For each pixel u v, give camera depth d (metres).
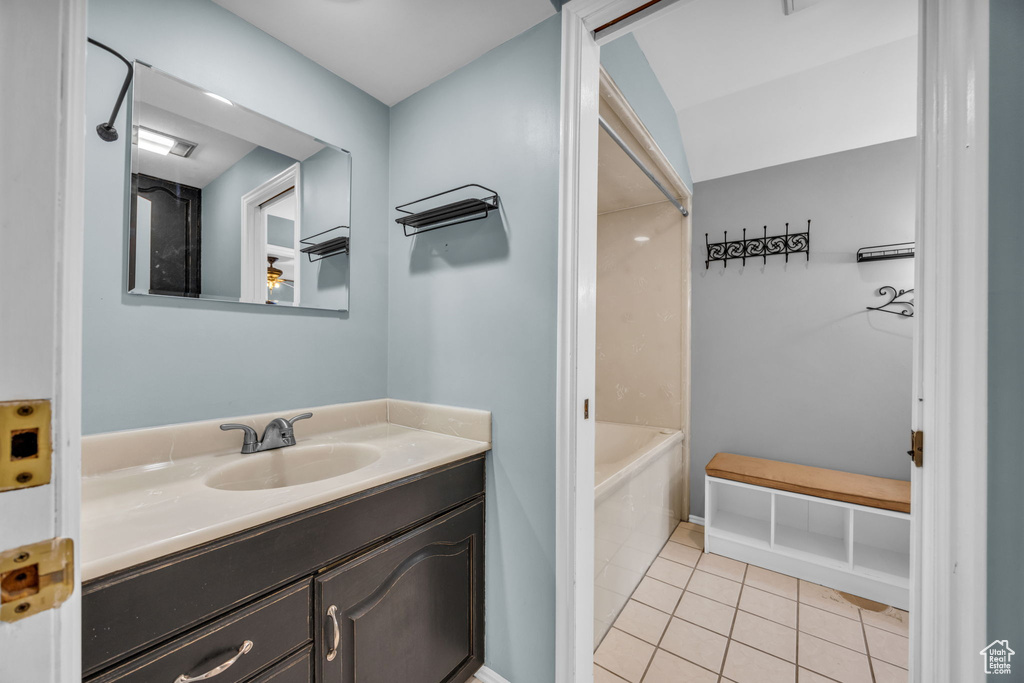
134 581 0.66
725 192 2.64
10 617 0.34
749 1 1.61
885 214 2.21
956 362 0.68
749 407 2.56
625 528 1.88
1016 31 0.66
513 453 1.33
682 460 2.71
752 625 1.73
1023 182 0.65
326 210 1.51
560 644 1.21
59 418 0.36
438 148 1.56
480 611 1.37
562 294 1.21
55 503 0.36
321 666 0.91
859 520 2.21
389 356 1.72
